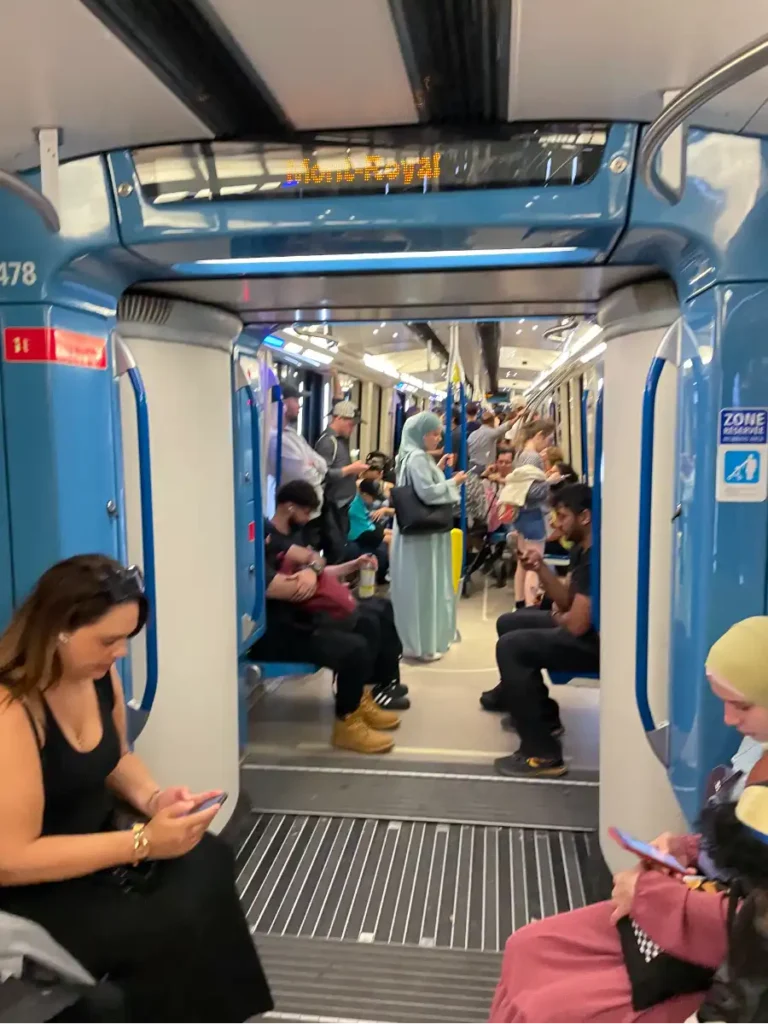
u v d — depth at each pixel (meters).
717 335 2.00
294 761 4.06
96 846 1.76
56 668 1.80
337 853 3.22
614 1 1.38
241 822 3.39
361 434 10.90
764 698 1.63
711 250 1.98
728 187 1.96
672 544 2.33
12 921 1.67
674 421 2.42
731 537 2.04
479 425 10.87
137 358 2.73
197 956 1.79
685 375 2.21
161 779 2.89
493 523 8.90
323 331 6.68
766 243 1.96
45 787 1.82
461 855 3.20
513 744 4.28
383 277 2.62
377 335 7.95
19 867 1.72
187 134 2.01
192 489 2.93
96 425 2.42
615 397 2.78
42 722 1.81
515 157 1.97
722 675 1.67
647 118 1.92
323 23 1.48
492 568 9.66
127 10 1.41
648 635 2.55
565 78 1.71
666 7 1.40
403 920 2.79
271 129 2.02
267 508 5.48
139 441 2.55
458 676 5.53
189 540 2.93
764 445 2.00
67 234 2.14
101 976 1.73
